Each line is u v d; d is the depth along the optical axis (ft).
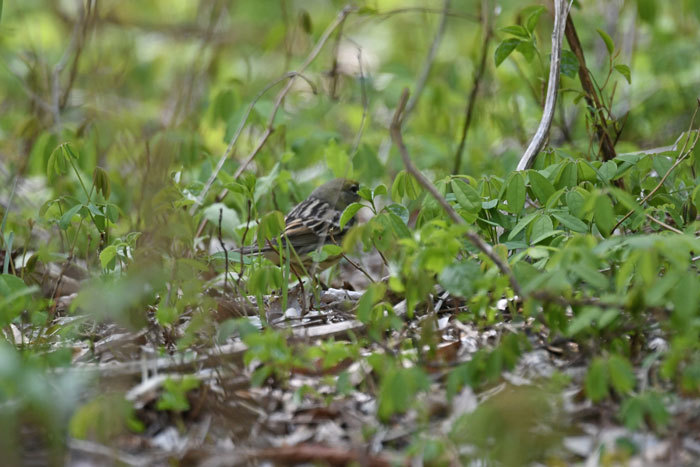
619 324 26.68
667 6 71.15
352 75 65.77
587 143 54.13
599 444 23.91
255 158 52.29
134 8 92.58
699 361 23.58
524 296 24.53
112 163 58.18
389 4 92.89
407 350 29.94
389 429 25.58
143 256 31.58
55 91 54.65
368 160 51.29
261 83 71.97
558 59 38.52
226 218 41.50
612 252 25.75
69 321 35.86
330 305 37.35
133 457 24.84
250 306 36.35
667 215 38.99
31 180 60.70
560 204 33.19
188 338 28.63
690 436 23.62
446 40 84.48
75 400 24.32
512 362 23.89
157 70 82.38
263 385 28.60
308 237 43.57
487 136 65.67
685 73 62.59
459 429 23.11
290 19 85.20
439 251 25.27
